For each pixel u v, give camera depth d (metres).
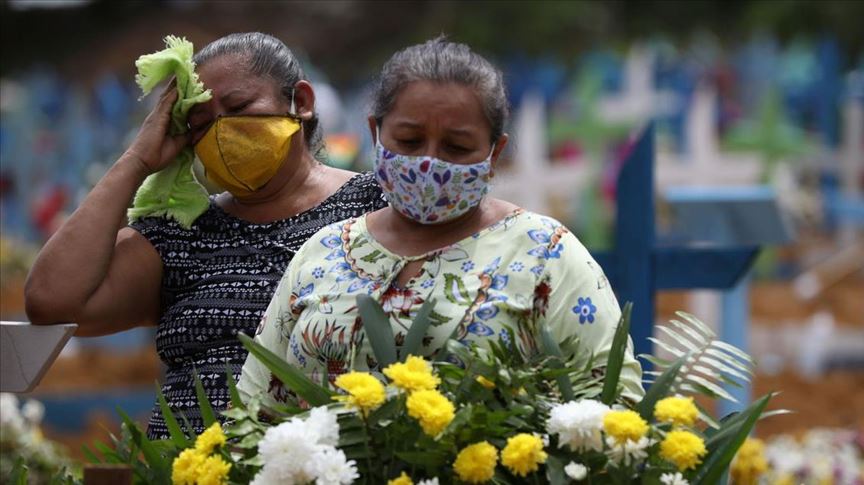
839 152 35.31
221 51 8.13
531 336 6.40
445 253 6.50
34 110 38.44
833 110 36.00
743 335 14.59
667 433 5.91
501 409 6.00
